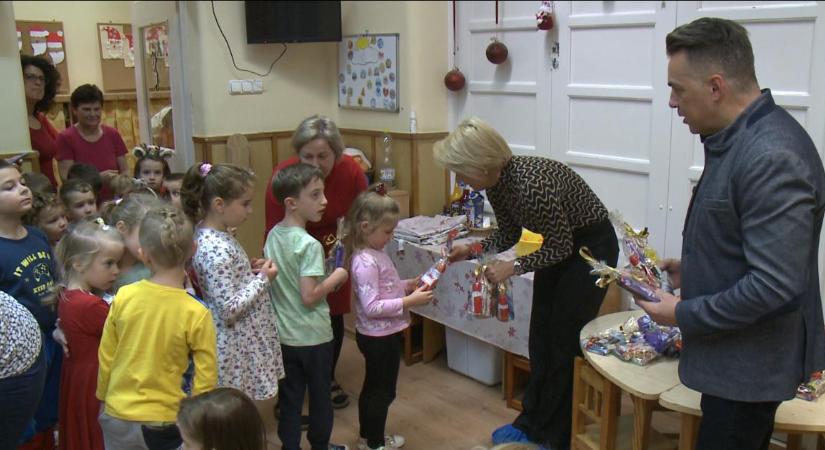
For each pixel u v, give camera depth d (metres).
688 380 1.55
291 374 2.49
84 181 2.89
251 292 2.23
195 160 4.18
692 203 1.56
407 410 3.10
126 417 1.87
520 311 2.97
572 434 2.35
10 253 2.24
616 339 2.19
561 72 3.40
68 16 5.42
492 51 3.63
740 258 1.43
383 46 4.01
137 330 1.88
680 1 2.86
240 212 2.29
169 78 4.31
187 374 2.00
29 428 2.35
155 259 1.88
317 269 2.38
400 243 3.38
